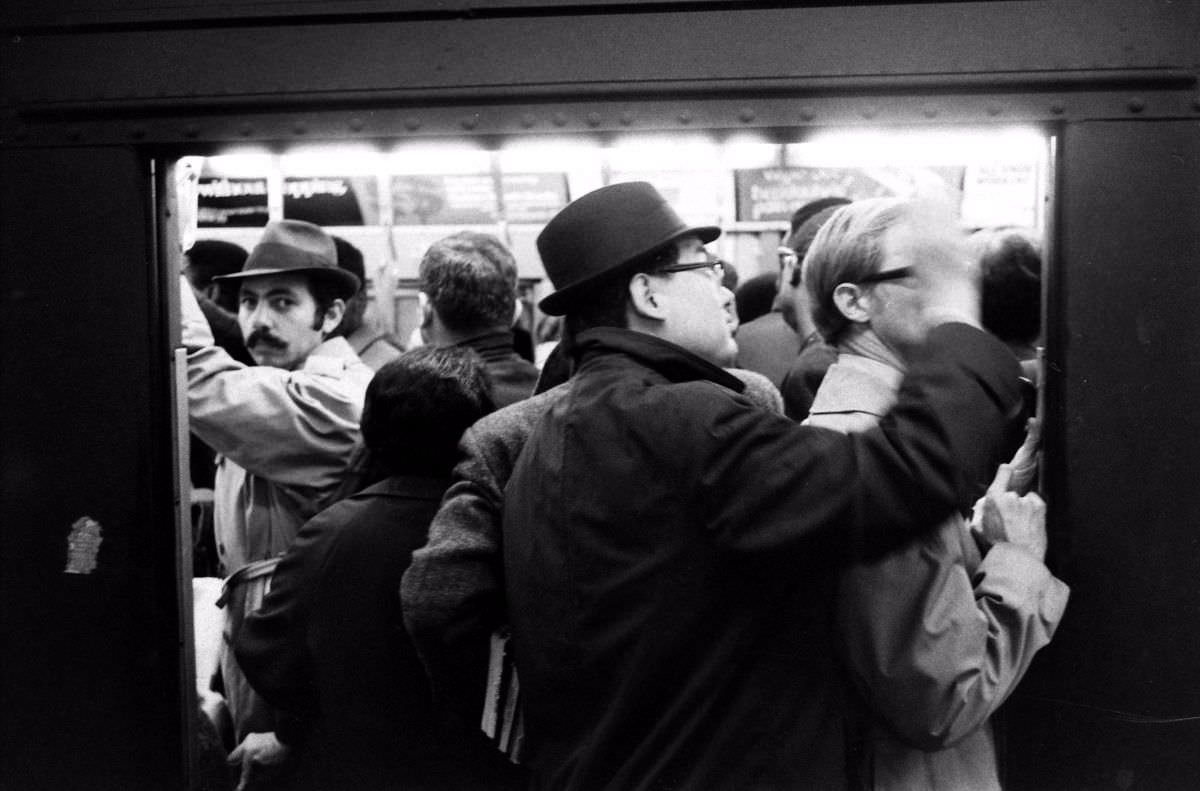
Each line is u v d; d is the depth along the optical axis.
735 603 1.72
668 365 1.86
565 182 4.62
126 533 2.03
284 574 2.28
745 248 4.47
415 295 4.66
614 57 1.92
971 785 1.85
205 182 4.58
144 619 2.03
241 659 2.29
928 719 1.70
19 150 2.04
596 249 1.89
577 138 1.93
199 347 2.79
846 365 1.92
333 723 2.21
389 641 2.19
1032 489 2.02
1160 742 1.85
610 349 1.87
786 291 3.14
